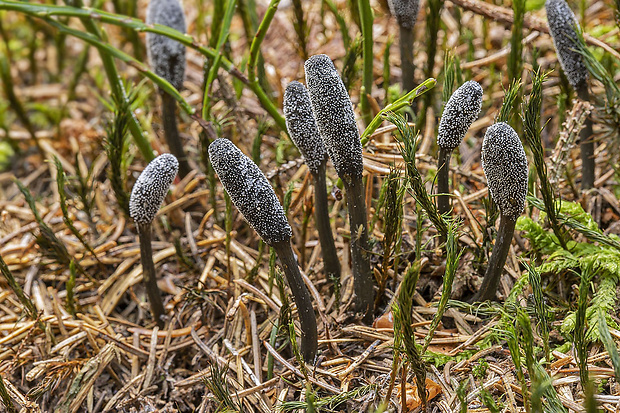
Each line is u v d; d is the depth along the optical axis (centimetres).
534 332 30
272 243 28
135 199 31
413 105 37
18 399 31
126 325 34
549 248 32
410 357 27
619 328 30
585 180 34
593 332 29
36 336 33
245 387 31
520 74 35
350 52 35
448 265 27
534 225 32
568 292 32
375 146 34
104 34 36
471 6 37
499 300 32
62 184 34
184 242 37
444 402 29
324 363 30
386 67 36
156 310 33
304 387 30
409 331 27
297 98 29
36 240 34
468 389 29
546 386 26
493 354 30
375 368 30
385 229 30
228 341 32
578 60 32
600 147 37
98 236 37
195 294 33
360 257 30
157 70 36
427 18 36
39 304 35
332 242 32
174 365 33
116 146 35
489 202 31
